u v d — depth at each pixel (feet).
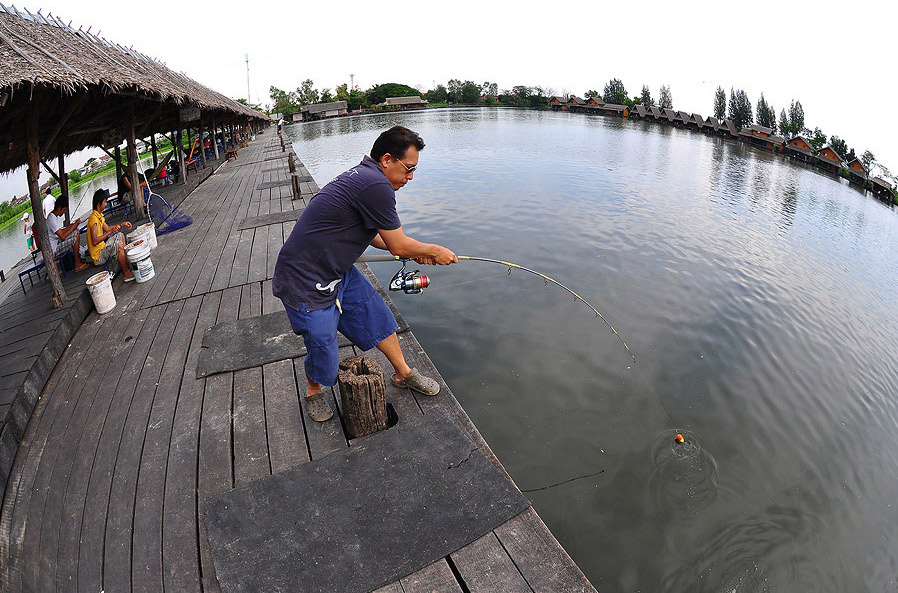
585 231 35.29
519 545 6.59
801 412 16.33
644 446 14.11
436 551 6.53
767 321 22.63
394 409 9.37
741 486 13.06
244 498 7.45
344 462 8.02
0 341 12.30
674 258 30.42
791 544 11.46
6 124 16.71
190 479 8.13
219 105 39.04
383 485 7.55
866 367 19.66
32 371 10.73
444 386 10.00
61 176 23.48
